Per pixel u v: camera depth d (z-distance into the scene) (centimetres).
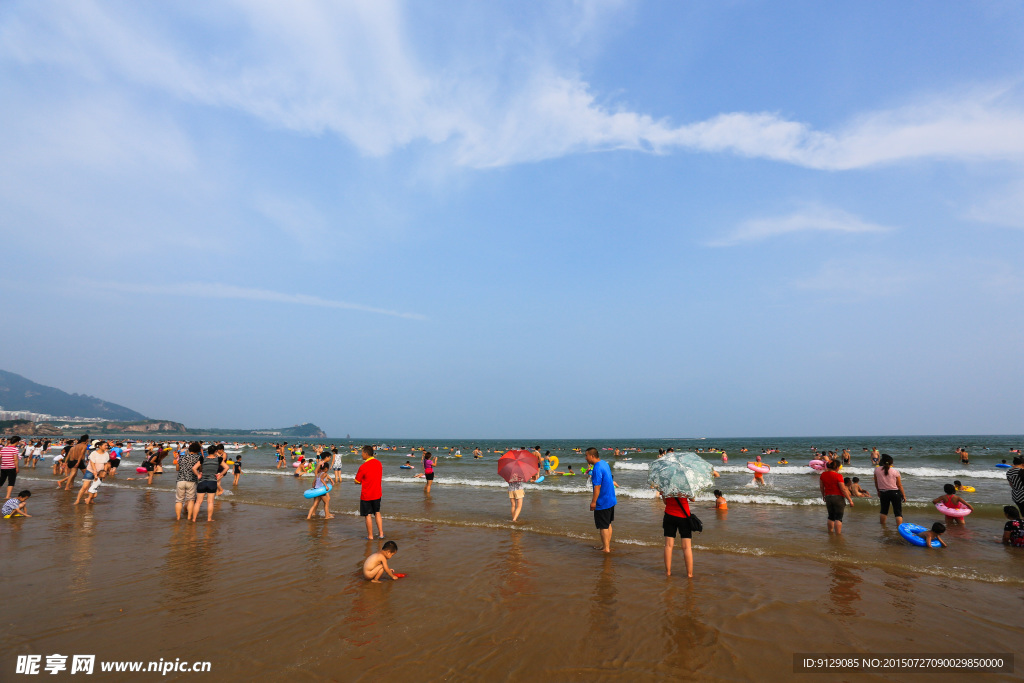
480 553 885
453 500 1592
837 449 5259
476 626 562
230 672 454
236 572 764
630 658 486
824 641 524
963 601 642
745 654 495
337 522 1177
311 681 439
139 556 858
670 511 750
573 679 446
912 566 787
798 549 894
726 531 1062
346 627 558
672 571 768
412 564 815
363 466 1012
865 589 685
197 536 1017
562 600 644
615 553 882
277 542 964
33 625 558
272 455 4859
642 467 3234
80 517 1235
